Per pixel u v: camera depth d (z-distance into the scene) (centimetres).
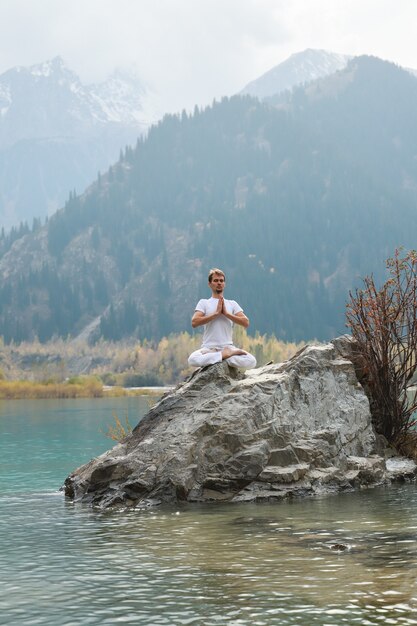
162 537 762
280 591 537
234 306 1188
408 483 1159
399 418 1291
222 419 1062
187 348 16412
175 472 1021
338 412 1177
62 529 830
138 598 530
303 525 809
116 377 15312
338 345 1284
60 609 509
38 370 12212
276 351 15712
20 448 2105
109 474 1068
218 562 635
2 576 605
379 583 551
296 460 1071
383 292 1295
